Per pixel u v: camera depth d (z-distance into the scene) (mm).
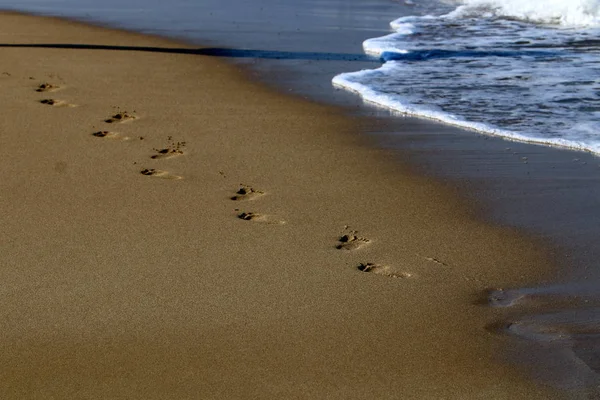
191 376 4176
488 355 4402
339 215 6316
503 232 6016
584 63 11469
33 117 8742
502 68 11281
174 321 4707
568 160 7500
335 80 10805
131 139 8094
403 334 4613
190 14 16578
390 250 5707
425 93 9992
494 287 5188
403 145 8070
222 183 6934
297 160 7594
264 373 4211
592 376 4195
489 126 8555
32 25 15062
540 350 4441
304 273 5328
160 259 5488
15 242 5715
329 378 4176
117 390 4047
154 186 6824
